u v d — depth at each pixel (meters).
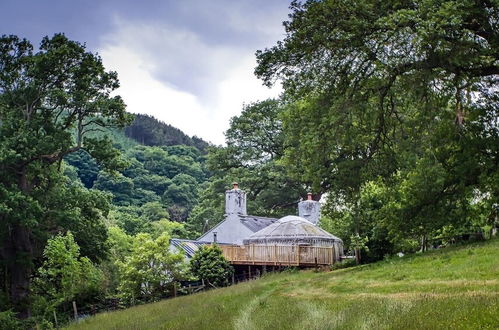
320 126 24.97
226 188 71.75
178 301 28.92
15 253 36.78
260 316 17.50
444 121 27.17
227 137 74.00
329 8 22.33
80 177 117.31
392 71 22.80
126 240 54.16
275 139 71.81
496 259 23.73
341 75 24.33
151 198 108.88
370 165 27.55
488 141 27.61
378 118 25.62
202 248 42.28
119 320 24.73
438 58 22.02
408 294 19.81
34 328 32.06
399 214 30.50
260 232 47.81
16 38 38.22
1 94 38.00
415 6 21.98
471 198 30.55
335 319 14.77
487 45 22.45
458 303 14.38
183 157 139.38
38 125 37.59
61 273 34.56
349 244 42.03
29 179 38.72
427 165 25.45
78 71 38.12
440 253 29.25
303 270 40.34
